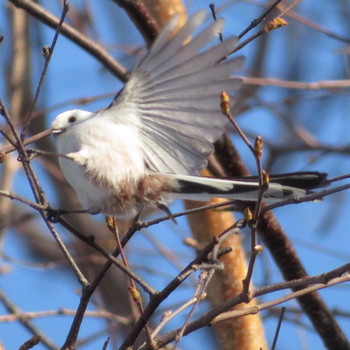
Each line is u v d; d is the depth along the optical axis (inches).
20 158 264.7
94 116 286.5
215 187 283.4
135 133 283.7
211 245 265.6
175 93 270.5
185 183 283.9
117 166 279.7
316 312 382.0
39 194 268.1
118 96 277.6
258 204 251.3
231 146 392.2
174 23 254.4
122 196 283.7
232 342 388.8
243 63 255.0
